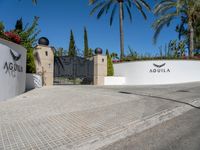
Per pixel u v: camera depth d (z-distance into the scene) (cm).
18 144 449
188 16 2452
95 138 490
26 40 1577
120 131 546
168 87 1617
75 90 1362
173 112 764
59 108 800
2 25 1186
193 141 466
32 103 895
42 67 1627
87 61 2066
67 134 514
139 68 2181
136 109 786
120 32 2569
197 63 2161
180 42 2825
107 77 2120
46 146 441
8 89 998
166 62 2133
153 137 503
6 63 973
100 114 709
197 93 1221
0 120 625
